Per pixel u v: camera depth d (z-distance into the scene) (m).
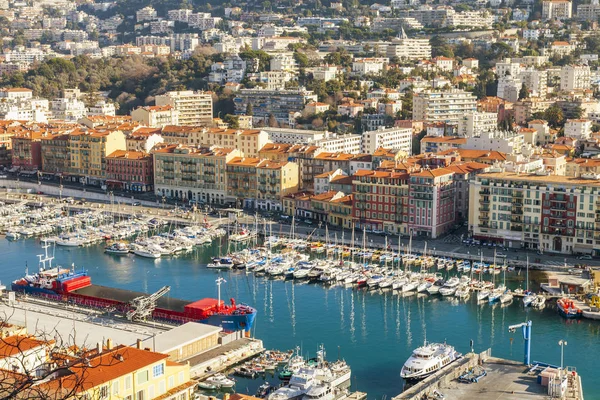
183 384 165.75
